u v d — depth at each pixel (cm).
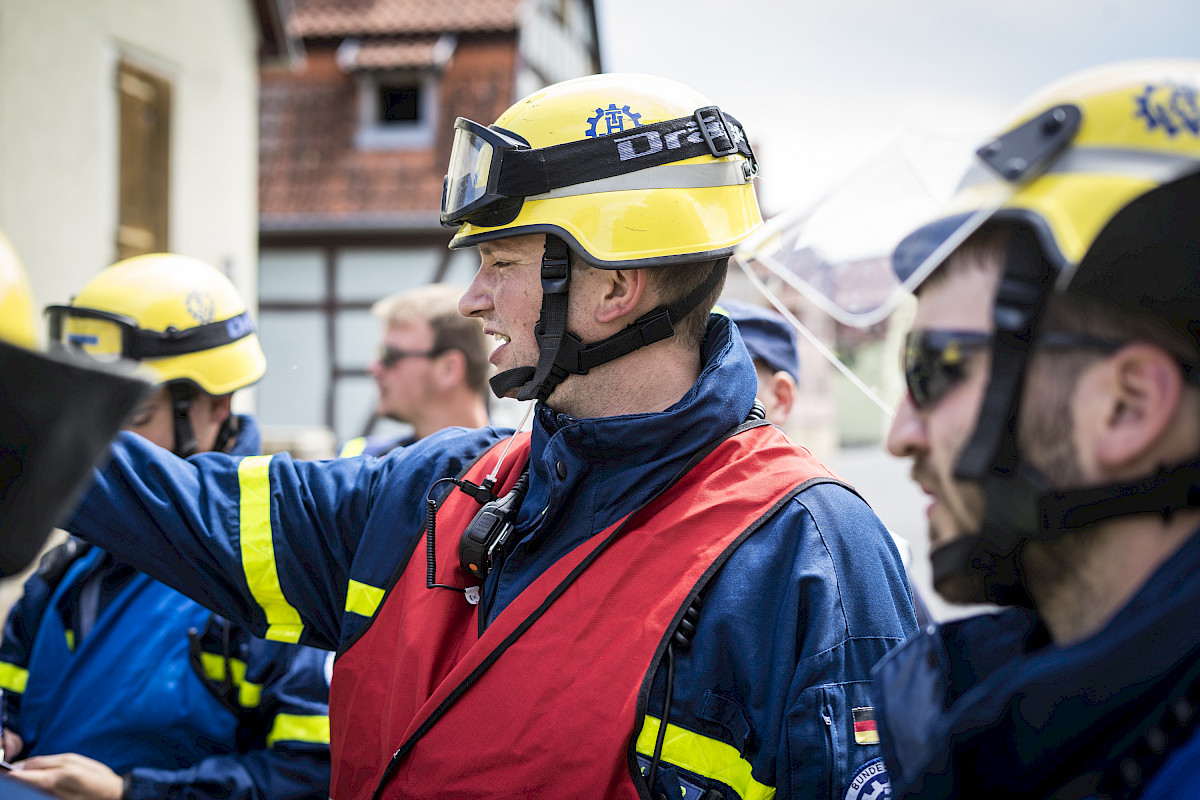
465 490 126
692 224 118
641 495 114
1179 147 63
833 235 82
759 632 106
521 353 124
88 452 56
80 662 165
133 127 605
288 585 133
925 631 83
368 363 1203
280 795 152
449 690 110
